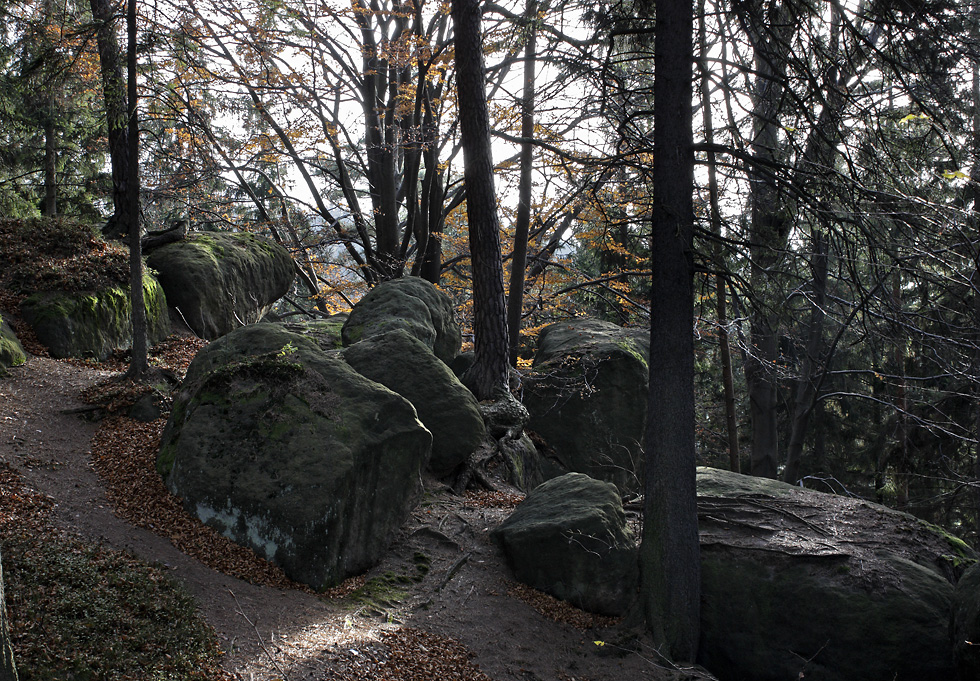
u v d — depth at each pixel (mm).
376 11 19281
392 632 8289
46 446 9703
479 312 14938
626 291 23359
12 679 4461
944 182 8805
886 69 9453
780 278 10836
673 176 10062
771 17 9516
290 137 20062
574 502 10758
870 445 24859
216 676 6430
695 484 10164
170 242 17500
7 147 20891
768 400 19328
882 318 9414
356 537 9484
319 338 15016
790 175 9469
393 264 21281
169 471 9547
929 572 9898
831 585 9828
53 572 6938
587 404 16594
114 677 5938
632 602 10031
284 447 9508
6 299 12953
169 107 12445
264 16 16719
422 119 20750
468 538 10828
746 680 9906
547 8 11312
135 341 11930
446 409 12477
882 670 9312
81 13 15383
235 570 8484
